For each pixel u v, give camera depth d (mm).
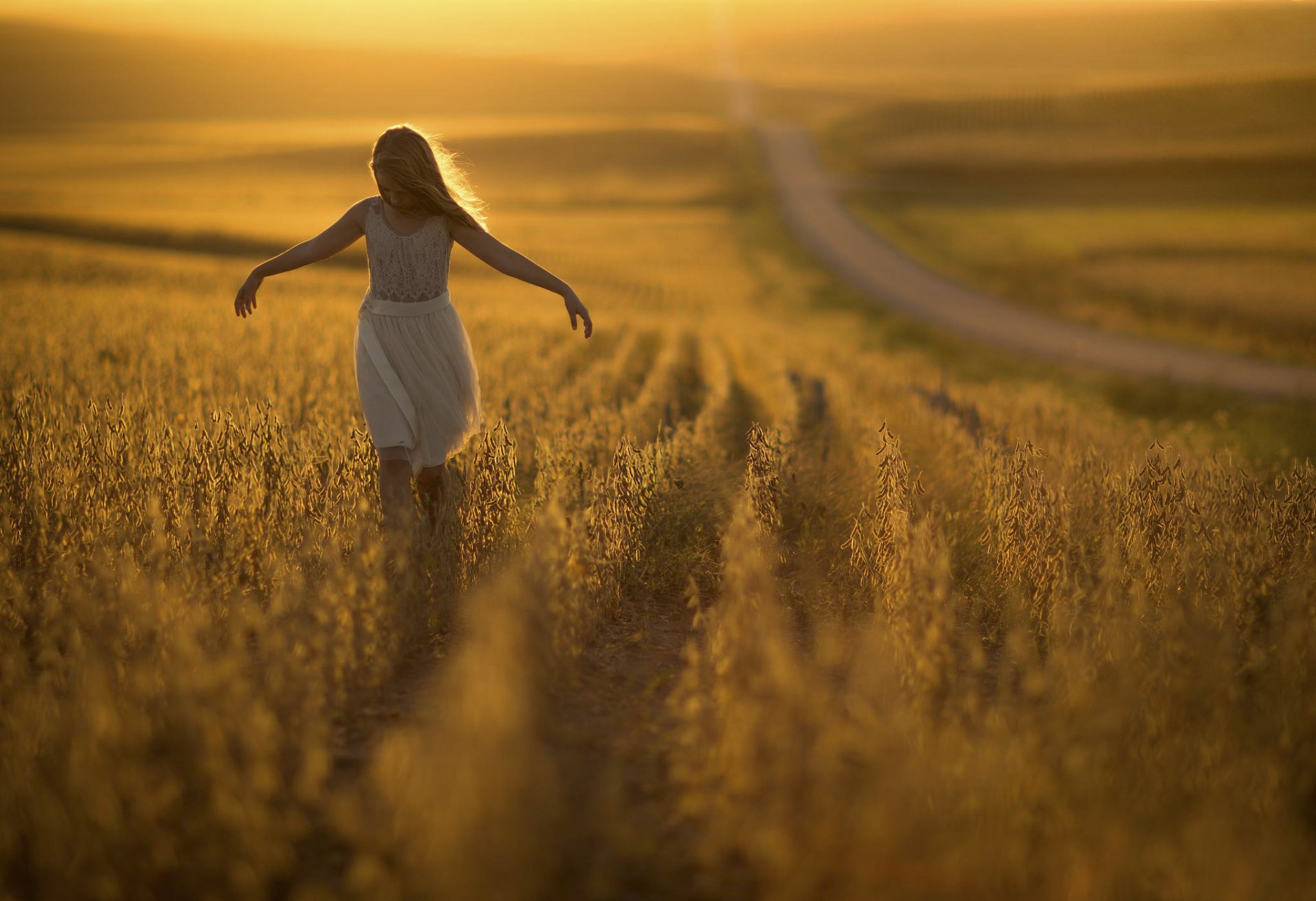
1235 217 66000
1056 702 2898
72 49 154000
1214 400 19453
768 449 5000
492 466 4355
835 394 11250
